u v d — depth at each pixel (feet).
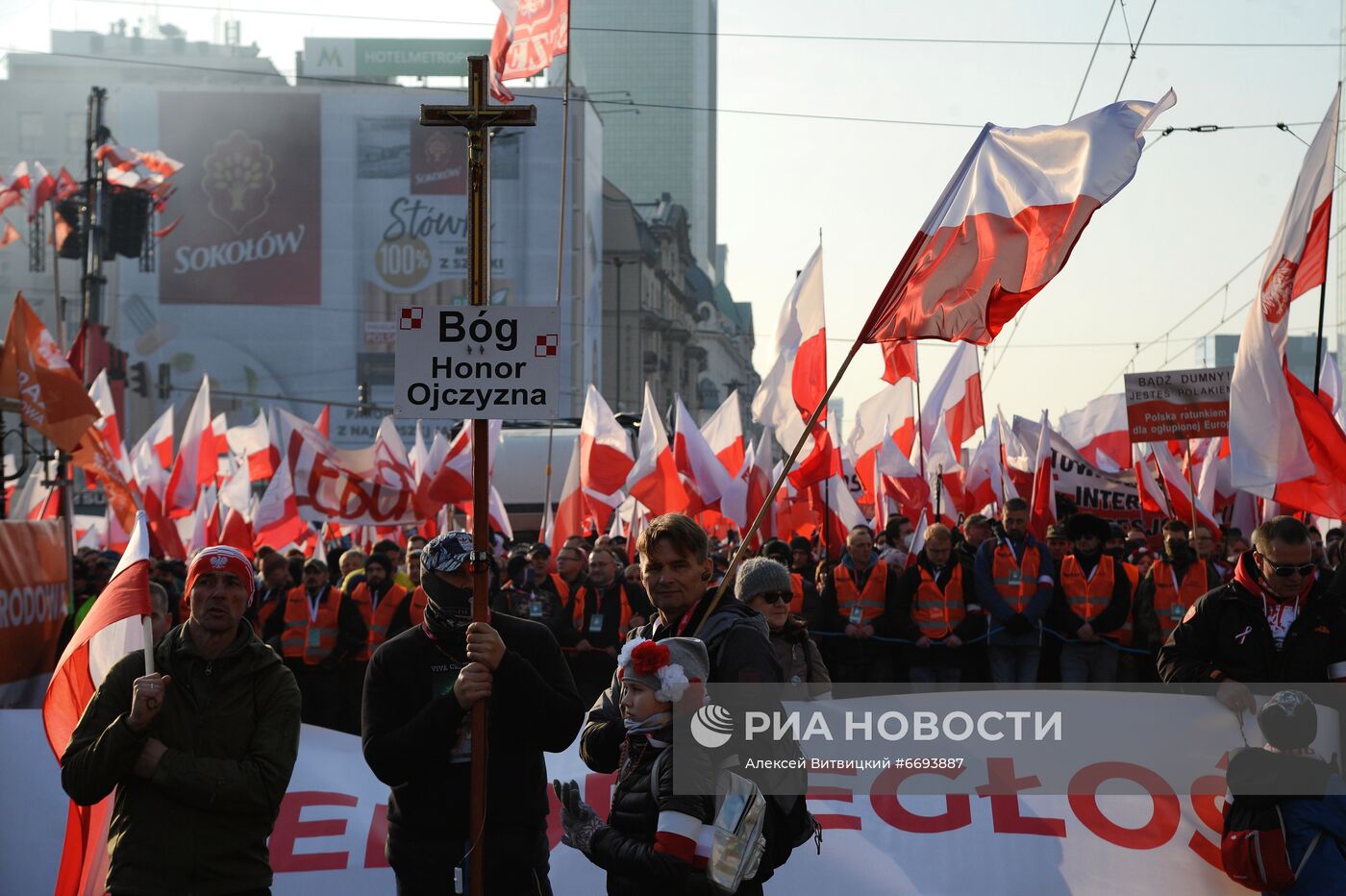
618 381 289.12
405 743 15.12
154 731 15.11
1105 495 58.75
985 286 19.15
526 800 15.76
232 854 15.05
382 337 251.80
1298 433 25.95
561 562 42.22
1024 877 19.58
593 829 14.66
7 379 32.30
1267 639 17.97
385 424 54.85
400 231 251.80
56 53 255.91
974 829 19.75
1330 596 18.06
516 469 100.37
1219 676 17.93
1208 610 18.40
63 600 31.68
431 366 15.05
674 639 13.76
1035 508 54.39
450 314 15.06
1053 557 39.11
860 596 38.45
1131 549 51.96
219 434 80.89
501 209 246.47
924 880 19.70
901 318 19.11
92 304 137.18
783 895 19.79
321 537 66.69
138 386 240.73
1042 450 54.39
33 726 21.02
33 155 253.24
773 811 14.19
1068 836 19.61
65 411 33.32
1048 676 37.09
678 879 13.46
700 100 624.18
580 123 249.34
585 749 15.34
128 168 141.90
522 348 15.01
